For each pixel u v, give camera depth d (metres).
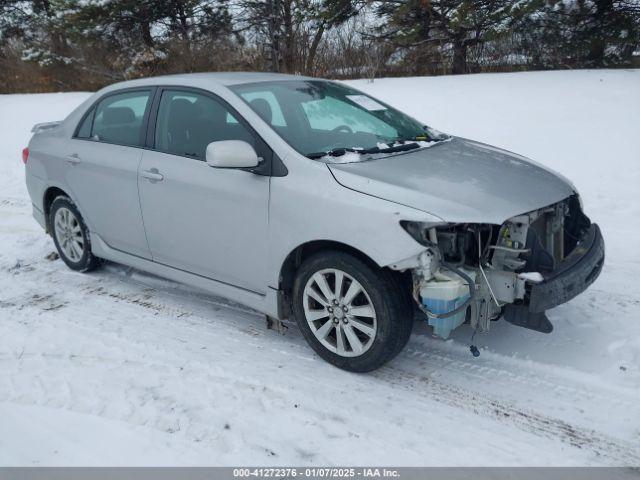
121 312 4.30
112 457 2.70
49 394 3.23
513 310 3.10
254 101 3.74
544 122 9.23
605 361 3.37
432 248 2.96
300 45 16.73
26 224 6.62
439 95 11.77
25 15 21.56
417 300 3.05
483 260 3.08
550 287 2.97
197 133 3.87
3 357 3.65
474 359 3.48
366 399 3.13
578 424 2.87
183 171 3.85
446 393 3.17
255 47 17.48
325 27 16.55
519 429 2.86
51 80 19.84
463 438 2.80
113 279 4.97
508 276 3.01
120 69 18.78
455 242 3.08
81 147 4.66
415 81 13.84
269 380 3.33
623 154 7.53
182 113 3.99
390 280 3.10
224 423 2.94
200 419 2.97
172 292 4.66
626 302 4.09
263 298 3.64
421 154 3.65
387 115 4.31
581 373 3.27
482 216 2.91
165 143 4.06
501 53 16.31
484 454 2.69
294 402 3.11
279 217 3.37
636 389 3.10
